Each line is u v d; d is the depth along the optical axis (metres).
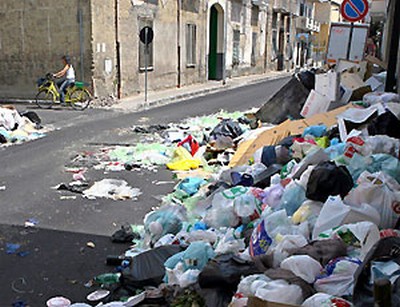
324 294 2.85
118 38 18.53
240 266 3.42
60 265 4.69
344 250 3.32
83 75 17.67
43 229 5.60
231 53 29.98
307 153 5.57
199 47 25.34
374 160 4.93
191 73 24.83
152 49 21.02
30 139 10.99
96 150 9.83
